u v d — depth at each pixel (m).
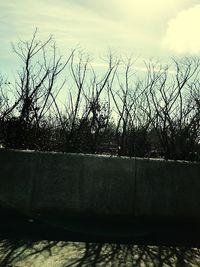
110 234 7.52
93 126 11.65
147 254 6.52
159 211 8.45
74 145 11.32
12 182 8.42
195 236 7.60
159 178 8.54
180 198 8.52
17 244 6.68
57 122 11.53
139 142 11.85
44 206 8.37
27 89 11.23
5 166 8.46
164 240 7.30
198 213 8.49
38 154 8.52
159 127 11.80
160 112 11.95
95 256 6.32
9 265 5.73
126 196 8.45
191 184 8.57
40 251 6.41
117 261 6.15
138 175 8.52
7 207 8.34
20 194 8.39
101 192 8.43
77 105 11.75
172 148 11.42
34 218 8.20
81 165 8.49
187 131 11.53
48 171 8.46
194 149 11.38
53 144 11.23
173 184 8.54
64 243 6.88
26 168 8.48
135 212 8.41
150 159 8.60
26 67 11.54
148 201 8.46
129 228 7.95
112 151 11.80
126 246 6.89
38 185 8.42
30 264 5.82
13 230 7.44
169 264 6.12
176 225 8.28
